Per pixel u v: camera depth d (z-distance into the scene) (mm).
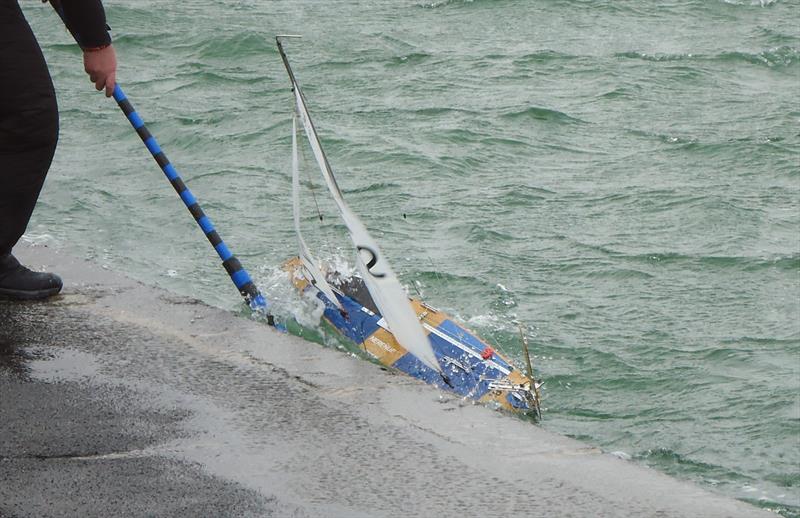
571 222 80688
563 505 14016
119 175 84375
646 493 14344
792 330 62531
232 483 14781
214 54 129375
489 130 103938
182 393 17766
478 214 81062
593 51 136750
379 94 116062
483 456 15539
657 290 68312
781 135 104312
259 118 103750
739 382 56312
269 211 78500
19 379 18266
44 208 75688
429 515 13875
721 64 132000
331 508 14094
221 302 60969
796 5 160000
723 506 13914
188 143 95500
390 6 156750
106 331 20375
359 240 30750
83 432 16406
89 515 13938
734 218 82250
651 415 52875
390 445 15875
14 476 15016
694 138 103438
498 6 156625
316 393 17766
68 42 125688
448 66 128125
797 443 50344
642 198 86562
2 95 21047
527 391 46281
